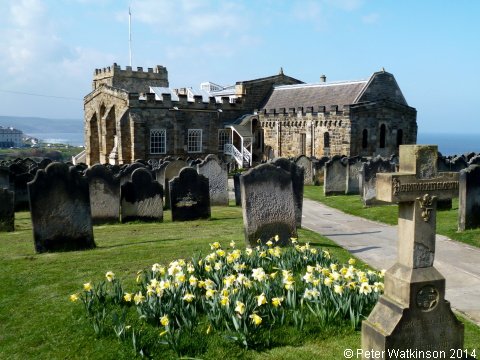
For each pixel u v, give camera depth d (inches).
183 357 277.4
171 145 2128.4
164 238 603.8
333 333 307.1
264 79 2385.6
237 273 380.5
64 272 440.1
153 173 951.6
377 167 919.0
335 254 519.2
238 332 291.9
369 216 836.0
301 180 698.2
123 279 410.3
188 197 765.9
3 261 483.8
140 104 2048.5
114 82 2655.0
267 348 291.1
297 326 307.6
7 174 885.8
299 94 2247.8
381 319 266.5
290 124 2100.1
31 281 417.4
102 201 731.4
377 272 425.4
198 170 949.8
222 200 970.1
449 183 261.7
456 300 392.8
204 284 327.9
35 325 327.3
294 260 418.0
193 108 2170.3
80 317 330.0
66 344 299.6
